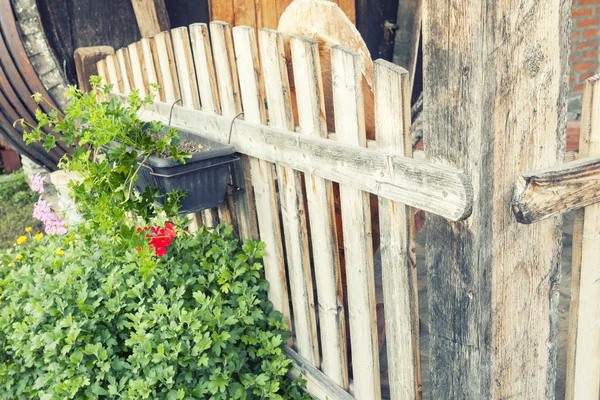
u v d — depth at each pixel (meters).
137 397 2.57
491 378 1.86
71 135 3.09
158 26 4.93
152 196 2.91
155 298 2.92
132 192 2.95
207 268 3.01
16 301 3.25
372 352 2.39
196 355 2.62
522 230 1.78
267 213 2.86
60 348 2.84
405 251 2.04
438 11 1.67
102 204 2.82
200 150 3.01
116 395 2.72
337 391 2.63
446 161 1.76
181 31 3.17
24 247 4.23
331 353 2.68
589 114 1.75
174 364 2.68
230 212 3.22
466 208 1.68
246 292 2.95
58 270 3.35
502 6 1.54
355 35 2.47
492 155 1.66
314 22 2.51
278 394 2.76
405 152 1.93
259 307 3.03
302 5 2.56
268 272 3.01
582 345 2.00
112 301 2.87
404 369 2.21
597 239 1.89
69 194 3.14
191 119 3.25
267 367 2.80
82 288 2.96
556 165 1.77
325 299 2.61
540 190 1.68
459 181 1.68
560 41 1.67
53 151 4.80
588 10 6.12
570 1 1.65
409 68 5.62
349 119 2.16
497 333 1.83
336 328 2.59
